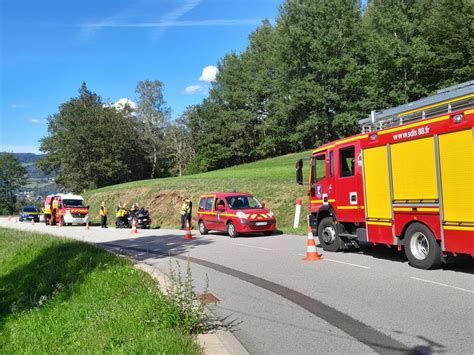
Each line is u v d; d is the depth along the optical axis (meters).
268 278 9.88
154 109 87.31
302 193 26.62
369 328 6.20
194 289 9.07
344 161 12.48
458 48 42.28
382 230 10.88
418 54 45.47
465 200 8.66
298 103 61.84
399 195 10.31
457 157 8.82
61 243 16.45
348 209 12.23
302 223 23.50
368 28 57.69
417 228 9.87
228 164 83.88
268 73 78.00
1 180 111.94
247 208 20.08
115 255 13.00
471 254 8.57
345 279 9.34
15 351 6.23
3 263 14.64
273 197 27.23
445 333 5.85
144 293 7.71
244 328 6.41
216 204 21.09
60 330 6.66
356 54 60.09
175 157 88.19
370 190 11.27
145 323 5.91
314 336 5.98
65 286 9.55
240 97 80.31
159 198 37.59
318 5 60.81
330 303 7.55
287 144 71.88
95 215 44.34
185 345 5.09
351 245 13.54
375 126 11.37
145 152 85.12
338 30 60.16
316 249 13.29
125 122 79.50
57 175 89.62
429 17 46.75
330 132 65.12
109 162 75.00
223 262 12.44
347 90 59.75
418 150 9.75
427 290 8.08
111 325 6.08
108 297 7.99
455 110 9.16
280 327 6.42
